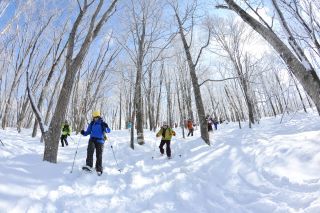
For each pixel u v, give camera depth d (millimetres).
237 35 21047
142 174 6961
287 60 3883
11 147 7934
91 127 7129
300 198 3873
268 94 8531
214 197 4789
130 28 12586
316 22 5195
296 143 6160
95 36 7801
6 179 4656
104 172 6934
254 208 4043
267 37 4234
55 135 6863
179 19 12602
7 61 16109
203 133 11203
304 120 18719
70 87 7293
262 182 5062
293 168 5074
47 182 5281
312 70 3553
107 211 4324
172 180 5941
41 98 13867
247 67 22172
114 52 19250
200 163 7504
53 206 4281
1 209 3768
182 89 23484
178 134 22047
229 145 8469
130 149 10969
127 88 31672
